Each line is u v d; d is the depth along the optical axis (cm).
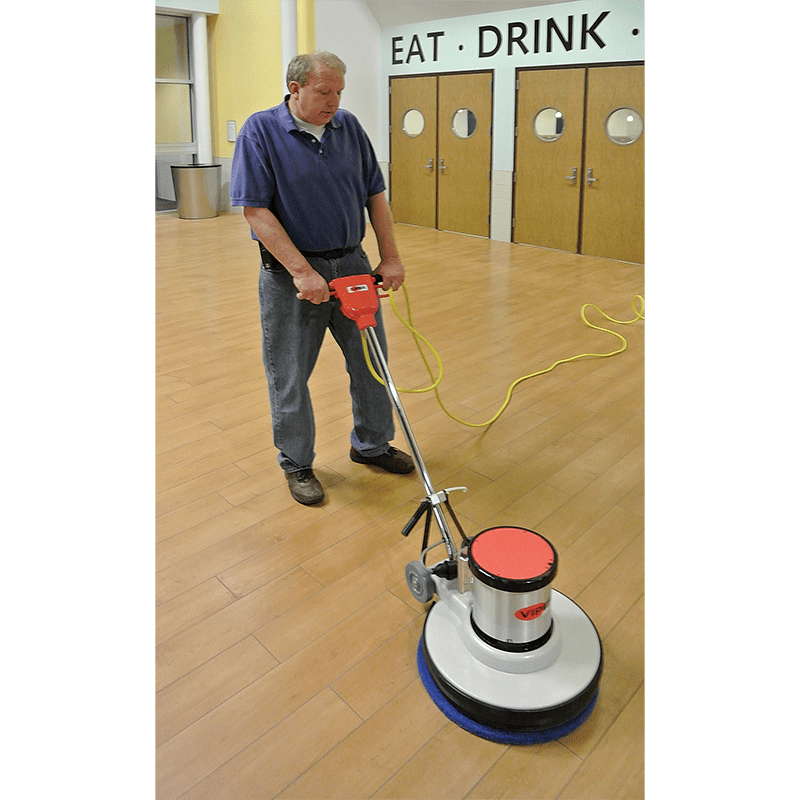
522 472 269
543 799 145
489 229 777
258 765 152
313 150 220
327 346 407
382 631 189
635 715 164
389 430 268
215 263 625
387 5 798
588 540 227
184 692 170
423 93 806
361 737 159
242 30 845
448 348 405
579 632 175
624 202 648
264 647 184
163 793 146
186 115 914
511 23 700
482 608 165
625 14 612
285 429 247
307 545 224
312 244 231
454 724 162
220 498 250
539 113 698
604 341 415
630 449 286
